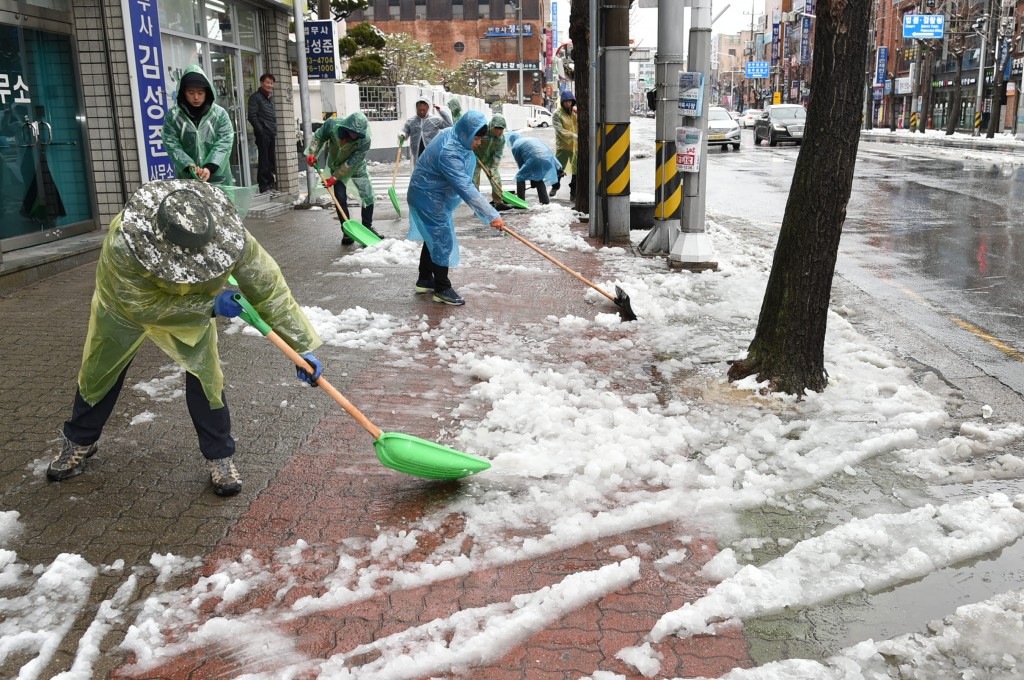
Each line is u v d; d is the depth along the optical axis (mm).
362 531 3510
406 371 5551
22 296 7090
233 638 2818
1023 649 2738
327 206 14516
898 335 6473
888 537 3422
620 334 6434
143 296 3344
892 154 27016
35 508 3641
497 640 2766
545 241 10578
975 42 50875
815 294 4910
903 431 4445
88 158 9586
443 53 93062
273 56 15117
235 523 3562
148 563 3256
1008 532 3447
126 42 9430
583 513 3598
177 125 6176
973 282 8242
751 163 24438
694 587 3119
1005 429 4527
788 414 4770
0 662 2703
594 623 2898
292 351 3543
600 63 10141
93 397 3750
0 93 8133
